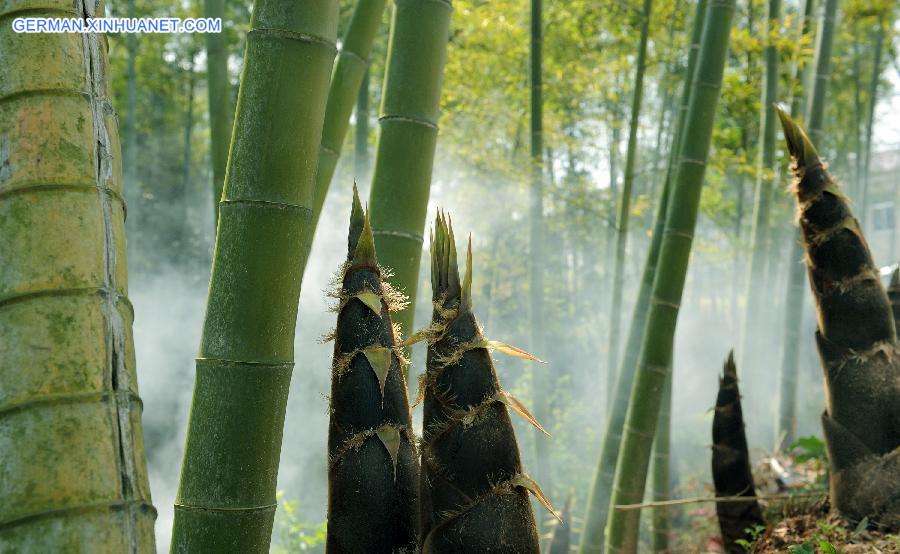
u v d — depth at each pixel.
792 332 7.84
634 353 5.21
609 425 5.13
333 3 1.98
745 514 3.92
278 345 1.89
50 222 1.40
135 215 14.88
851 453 3.56
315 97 1.94
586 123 11.06
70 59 1.46
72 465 1.36
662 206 5.57
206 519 1.83
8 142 1.41
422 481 1.96
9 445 1.35
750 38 8.13
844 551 3.36
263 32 1.92
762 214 7.92
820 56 7.54
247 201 1.88
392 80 2.59
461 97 9.85
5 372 1.36
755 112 11.24
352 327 1.94
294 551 5.88
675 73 10.03
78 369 1.38
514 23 9.46
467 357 1.96
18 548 1.32
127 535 1.39
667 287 4.24
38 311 1.38
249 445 1.85
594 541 5.01
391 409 1.93
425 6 2.58
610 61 10.09
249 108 1.91
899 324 3.90
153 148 22.78
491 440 1.94
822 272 3.56
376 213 2.56
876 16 11.55
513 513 1.93
